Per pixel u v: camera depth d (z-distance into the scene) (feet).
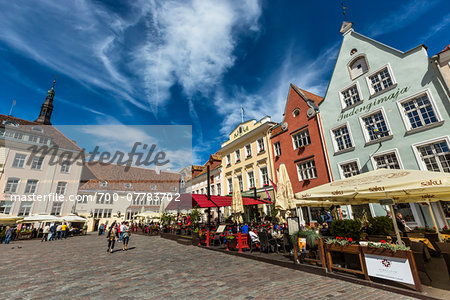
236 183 45.60
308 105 61.00
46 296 15.98
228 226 46.19
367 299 14.37
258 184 75.82
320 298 14.66
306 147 59.82
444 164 36.45
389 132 43.04
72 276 21.59
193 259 29.45
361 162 46.88
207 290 16.71
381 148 43.98
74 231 89.04
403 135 41.16
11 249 45.14
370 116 47.47
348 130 50.31
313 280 18.67
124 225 42.34
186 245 44.88
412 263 14.99
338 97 54.03
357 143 48.21
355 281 17.61
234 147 91.25
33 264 28.14
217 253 33.71
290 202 36.01
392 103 43.50
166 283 18.70
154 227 78.69
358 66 51.55
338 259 22.34
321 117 57.16
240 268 23.61
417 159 38.83
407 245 20.34
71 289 17.51
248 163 82.02
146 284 18.52
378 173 20.56
